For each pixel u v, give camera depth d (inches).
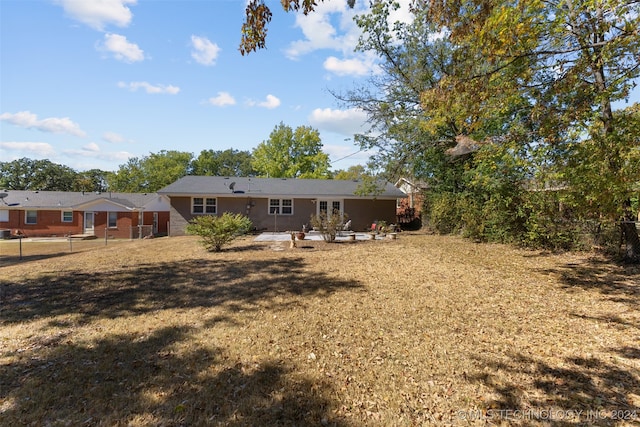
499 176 430.0
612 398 114.9
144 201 1144.8
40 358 142.6
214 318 195.6
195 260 400.2
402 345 159.9
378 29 611.2
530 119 283.4
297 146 1560.0
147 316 199.0
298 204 834.2
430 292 252.8
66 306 218.5
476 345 160.1
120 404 109.3
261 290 258.4
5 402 109.5
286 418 103.9
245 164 2479.1
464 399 115.4
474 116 262.8
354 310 211.3
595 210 248.8
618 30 227.6
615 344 159.6
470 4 203.3
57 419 101.2
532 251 427.8
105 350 150.9
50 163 1801.2
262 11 157.2
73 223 1021.2
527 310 212.5
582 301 229.1
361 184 793.6
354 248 482.3
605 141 223.3
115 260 406.6
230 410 107.3
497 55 208.2
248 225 639.8
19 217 988.6
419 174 749.9
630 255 335.3
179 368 134.6
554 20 228.8
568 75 232.8
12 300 232.7
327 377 129.4
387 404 112.4
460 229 619.5
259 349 153.7
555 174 279.3
